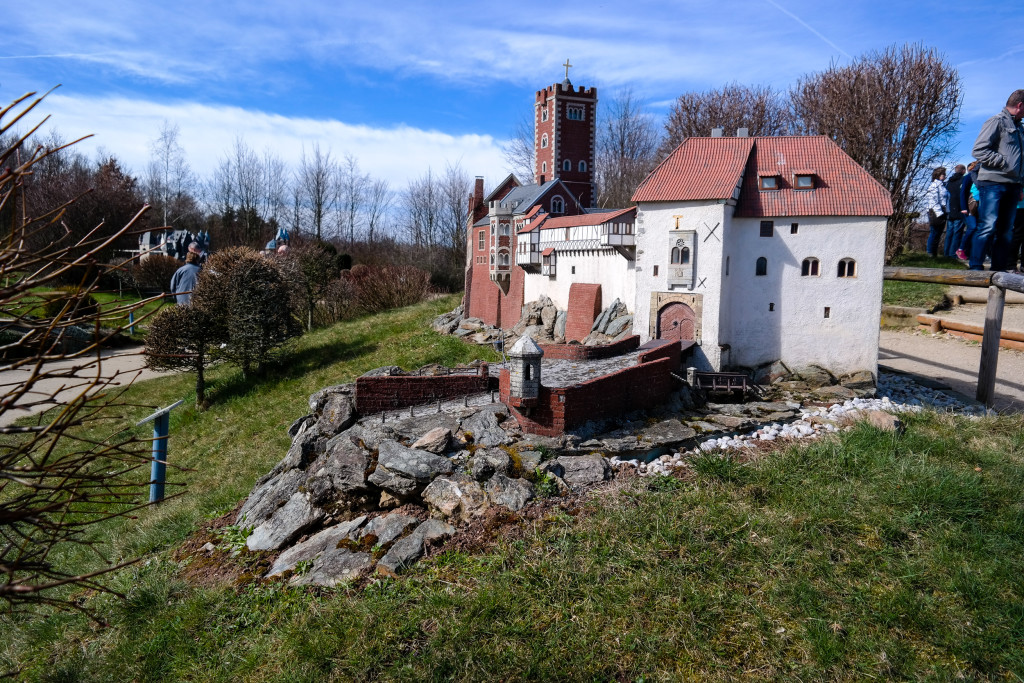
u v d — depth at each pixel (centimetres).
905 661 787
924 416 1543
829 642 810
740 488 1162
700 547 990
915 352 2477
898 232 3453
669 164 2173
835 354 1997
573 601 904
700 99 4866
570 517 1084
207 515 1394
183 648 918
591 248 2791
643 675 787
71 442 2105
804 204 2002
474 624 862
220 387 2755
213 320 2645
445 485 1144
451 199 7175
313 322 4125
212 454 2027
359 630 873
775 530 1023
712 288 2000
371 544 1076
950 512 1062
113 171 6391
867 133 3528
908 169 3512
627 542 1008
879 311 1942
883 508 1080
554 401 1350
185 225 7381
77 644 990
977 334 2494
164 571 1153
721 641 829
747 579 927
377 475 1191
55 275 443
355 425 1452
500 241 3581
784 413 1656
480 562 990
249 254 2930
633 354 1936
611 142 7106
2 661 973
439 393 1558
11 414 2256
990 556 958
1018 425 1486
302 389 2519
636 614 871
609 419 1482
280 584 1030
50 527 478
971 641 803
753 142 2192
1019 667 764
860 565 948
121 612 1033
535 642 834
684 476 1234
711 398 1828
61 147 430
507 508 1103
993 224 1438
